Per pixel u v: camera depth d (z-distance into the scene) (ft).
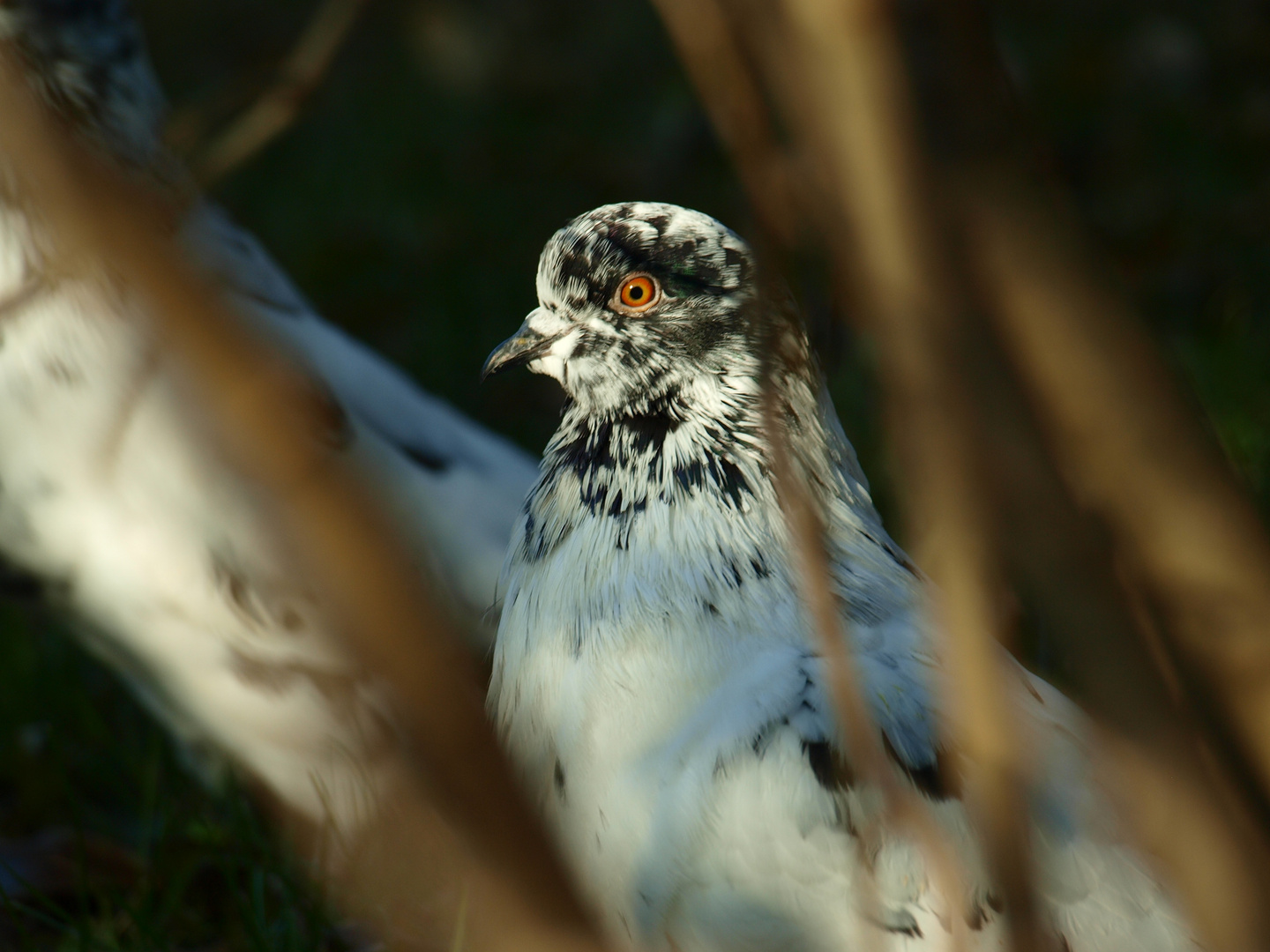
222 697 11.13
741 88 6.47
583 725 10.85
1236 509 6.91
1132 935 10.79
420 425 11.25
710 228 10.92
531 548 10.94
